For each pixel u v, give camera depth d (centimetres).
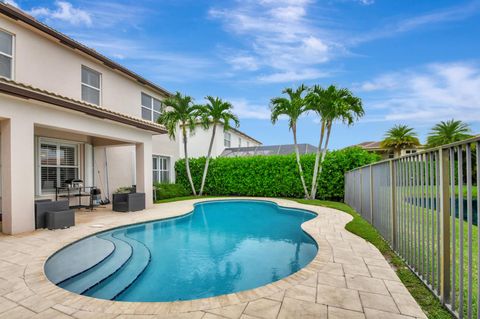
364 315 304
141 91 1494
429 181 386
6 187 663
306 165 1542
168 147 1753
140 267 514
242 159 1725
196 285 450
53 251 534
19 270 437
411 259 445
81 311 317
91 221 853
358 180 1019
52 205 754
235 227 892
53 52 1005
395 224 538
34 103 708
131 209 1052
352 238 631
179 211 1074
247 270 512
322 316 302
